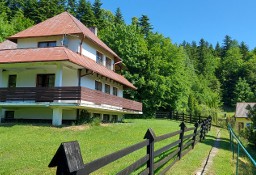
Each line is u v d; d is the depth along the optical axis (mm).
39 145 13453
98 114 26500
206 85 95062
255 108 23328
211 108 73562
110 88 29125
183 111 49719
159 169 9008
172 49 47625
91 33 29406
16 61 20141
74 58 20594
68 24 25484
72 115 22250
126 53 44188
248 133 22953
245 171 11906
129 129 20969
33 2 70125
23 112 23422
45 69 22969
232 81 109562
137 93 44250
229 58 128375
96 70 22250
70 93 19688
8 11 67000
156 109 45438
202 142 18719
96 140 15836
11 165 9906
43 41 24375
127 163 10250
